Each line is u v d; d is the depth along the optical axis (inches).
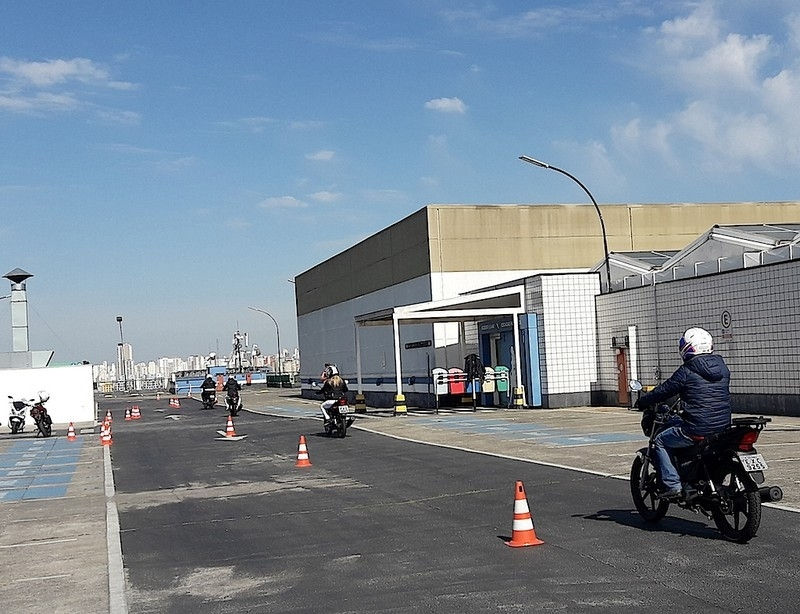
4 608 336.5
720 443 352.5
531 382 1305.4
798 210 1850.4
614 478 548.1
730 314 989.2
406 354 1749.5
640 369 1178.0
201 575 366.6
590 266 1704.0
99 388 4785.9
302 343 2564.0
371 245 1950.1
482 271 1648.6
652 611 270.2
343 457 797.2
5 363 2054.6
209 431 1262.3
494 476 597.0
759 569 312.2
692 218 1784.0
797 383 893.2
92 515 558.3
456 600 297.6
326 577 345.7
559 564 339.3
